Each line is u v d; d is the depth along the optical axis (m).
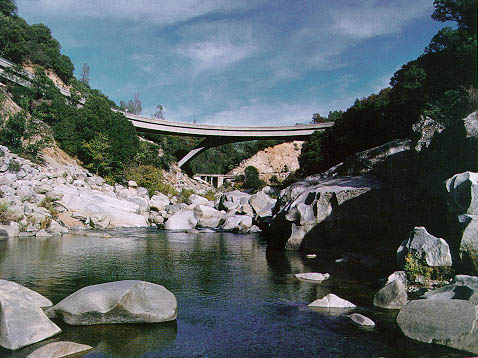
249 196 49.19
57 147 60.53
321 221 22.77
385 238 20.53
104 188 54.94
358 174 26.38
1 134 47.81
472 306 8.04
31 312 8.27
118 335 8.41
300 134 94.19
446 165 16.27
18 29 82.00
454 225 12.27
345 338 8.29
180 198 67.50
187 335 8.48
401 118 43.31
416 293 11.29
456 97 33.22
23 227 29.12
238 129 95.94
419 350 7.55
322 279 14.51
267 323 9.36
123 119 81.19
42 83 68.75
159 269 16.55
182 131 95.00
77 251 21.50
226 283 13.94
